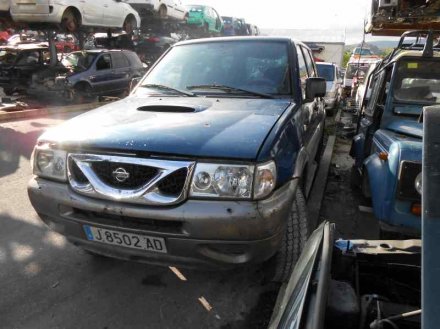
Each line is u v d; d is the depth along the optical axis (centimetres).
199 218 198
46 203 236
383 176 283
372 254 169
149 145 210
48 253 313
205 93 315
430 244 91
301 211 252
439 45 470
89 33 1322
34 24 1052
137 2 1456
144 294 262
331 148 650
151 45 1520
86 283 274
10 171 518
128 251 223
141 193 206
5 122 823
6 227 358
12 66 1122
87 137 226
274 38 346
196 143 209
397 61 377
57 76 1059
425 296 87
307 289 121
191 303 254
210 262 210
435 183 96
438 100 365
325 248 138
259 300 257
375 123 409
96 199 219
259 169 201
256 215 197
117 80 1160
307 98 329
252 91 310
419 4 317
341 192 476
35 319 238
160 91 329
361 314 127
